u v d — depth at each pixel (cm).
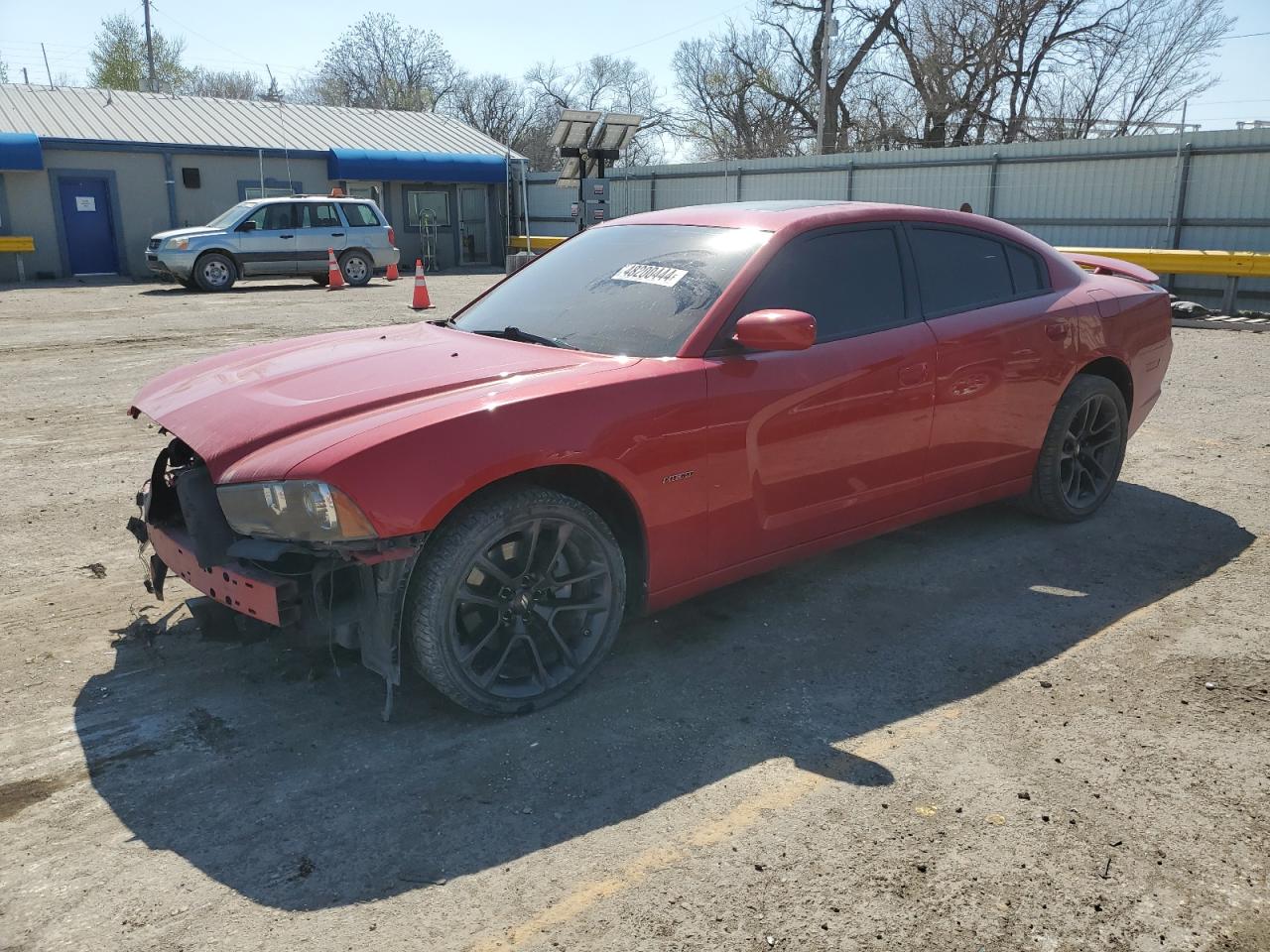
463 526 290
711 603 404
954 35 3641
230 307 1541
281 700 325
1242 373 896
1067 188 1736
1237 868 240
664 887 235
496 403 292
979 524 498
